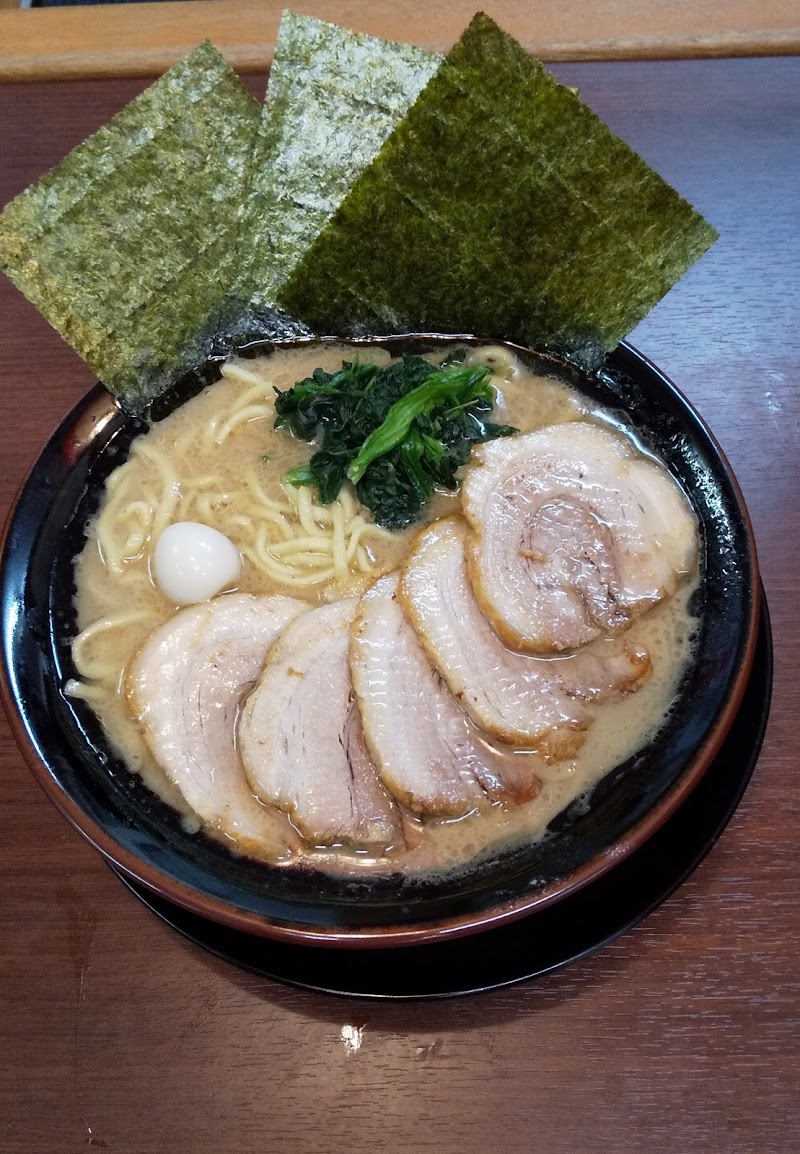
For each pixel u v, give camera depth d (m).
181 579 0.30
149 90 0.29
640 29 0.39
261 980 0.26
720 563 0.28
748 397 0.34
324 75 0.30
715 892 0.27
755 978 0.26
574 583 0.29
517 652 0.29
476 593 0.29
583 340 0.33
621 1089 0.25
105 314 0.31
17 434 0.34
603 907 0.26
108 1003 0.26
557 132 0.28
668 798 0.24
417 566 0.29
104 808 0.26
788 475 0.32
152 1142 0.24
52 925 0.27
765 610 0.29
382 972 0.25
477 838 0.26
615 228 0.30
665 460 0.30
